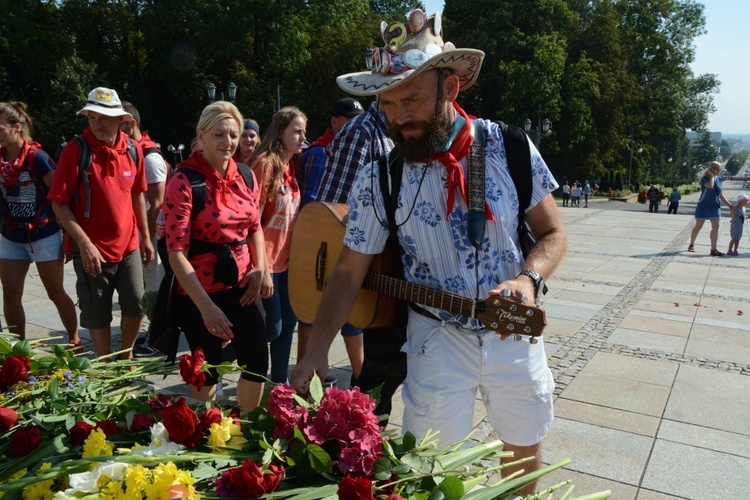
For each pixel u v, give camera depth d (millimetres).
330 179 3295
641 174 60094
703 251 12203
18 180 4324
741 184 138000
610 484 3102
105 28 40500
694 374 4699
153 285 5121
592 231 15859
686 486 3086
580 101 40875
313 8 37844
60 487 1551
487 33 41562
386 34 1914
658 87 52094
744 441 3584
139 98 40938
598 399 4176
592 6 47156
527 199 2051
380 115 3250
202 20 36438
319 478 1550
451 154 1976
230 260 2973
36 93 40156
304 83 39969
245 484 1420
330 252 3021
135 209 4352
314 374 1839
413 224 2041
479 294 2035
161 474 1396
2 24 36375
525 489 2184
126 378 2266
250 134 4570
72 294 6852
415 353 2166
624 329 6000
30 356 2264
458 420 2105
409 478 1521
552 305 7031
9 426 1799
